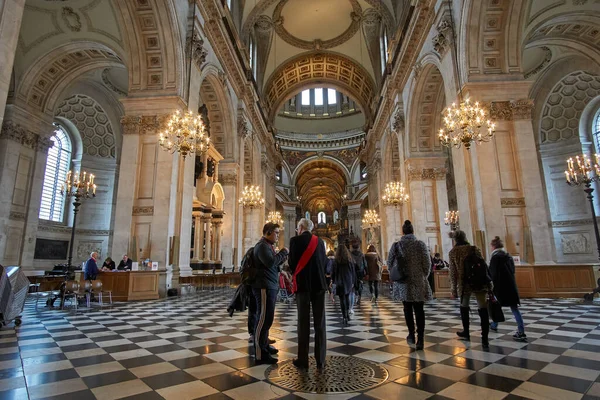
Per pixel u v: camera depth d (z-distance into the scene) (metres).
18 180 13.84
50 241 18.39
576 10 12.52
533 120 18.92
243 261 4.44
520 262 9.34
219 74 15.51
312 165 49.91
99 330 5.29
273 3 22.11
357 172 45.53
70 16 12.61
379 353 3.92
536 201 9.59
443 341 4.46
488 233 9.48
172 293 10.45
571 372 3.15
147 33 11.22
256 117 23.88
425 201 16.59
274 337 4.94
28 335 4.92
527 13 11.88
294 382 2.99
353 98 31.41
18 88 13.73
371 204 31.38
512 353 3.82
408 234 4.34
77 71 15.46
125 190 10.91
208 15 13.78
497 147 9.95
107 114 20.05
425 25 13.66
